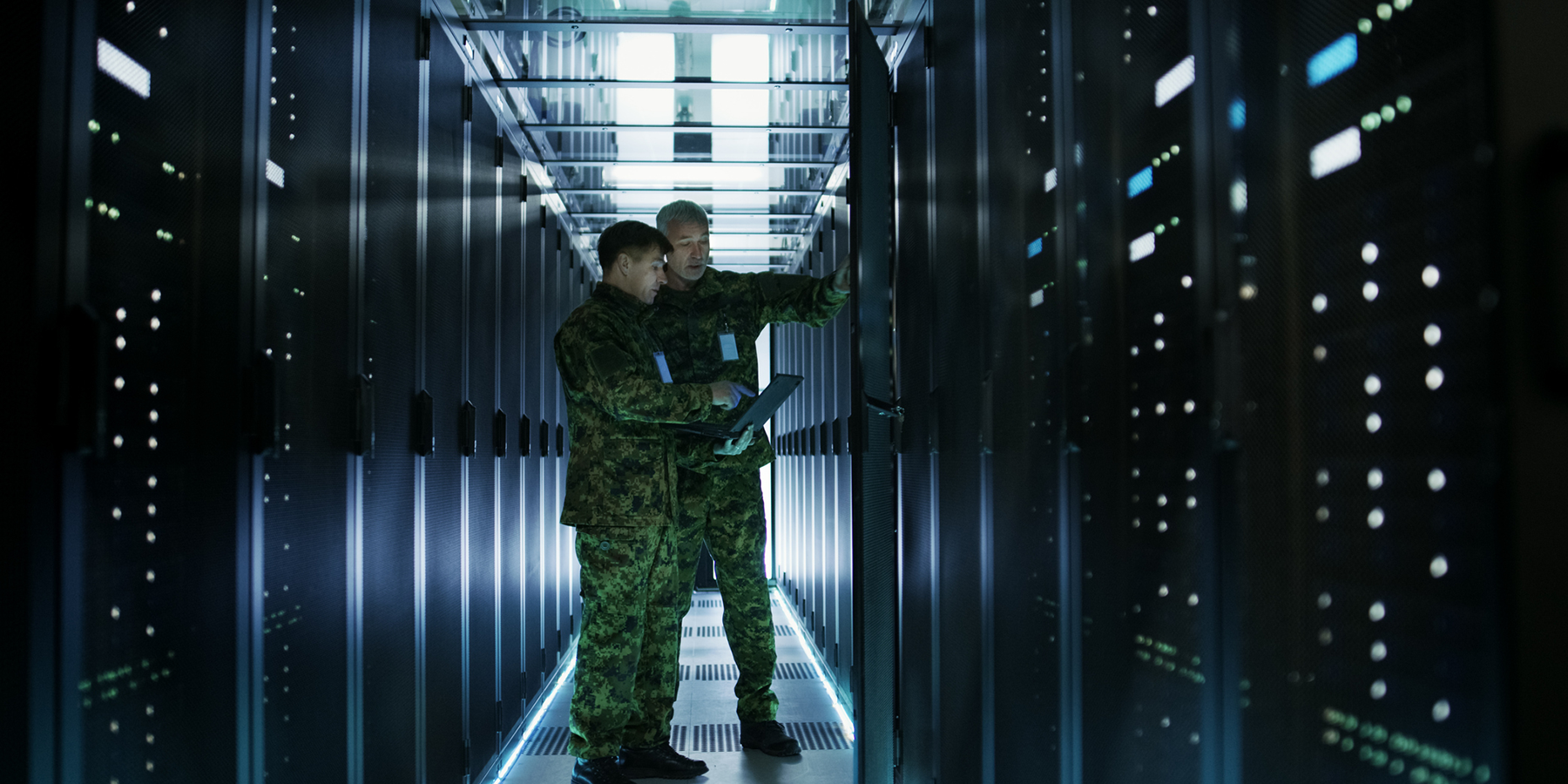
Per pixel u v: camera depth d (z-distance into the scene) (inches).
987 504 89.2
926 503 113.3
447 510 118.6
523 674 167.9
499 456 150.8
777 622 268.7
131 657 53.2
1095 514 65.0
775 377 118.3
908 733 122.0
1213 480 49.8
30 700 45.6
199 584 59.9
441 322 116.6
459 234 126.1
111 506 51.4
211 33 61.6
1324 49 41.0
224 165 63.1
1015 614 81.4
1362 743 38.8
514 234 164.9
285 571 71.6
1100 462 64.1
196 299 59.8
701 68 154.0
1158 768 56.3
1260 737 45.8
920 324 117.5
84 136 49.4
